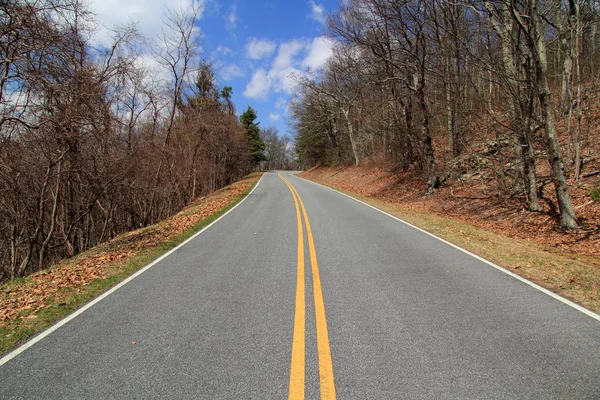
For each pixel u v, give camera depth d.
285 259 6.63
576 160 10.87
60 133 10.09
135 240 9.93
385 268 5.89
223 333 3.77
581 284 4.98
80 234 16.41
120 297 5.02
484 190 14.17
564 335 3.53
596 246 7.36
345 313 4.16
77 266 7.33
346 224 10.18
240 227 10.44
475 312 4.11
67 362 3.34
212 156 36.47
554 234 8.61
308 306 4.39
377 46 17.61
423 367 3.03
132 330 3.94
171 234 10.16
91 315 4.43
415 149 21.64
